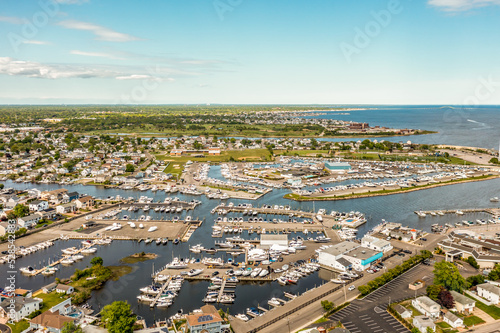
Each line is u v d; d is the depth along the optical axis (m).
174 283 152.88
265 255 178.62
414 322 119.12
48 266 168.88
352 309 130.75
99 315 130.38
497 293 132.00
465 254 171.75
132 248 192.75
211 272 164.50
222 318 125.31
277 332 118.62
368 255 169.25
